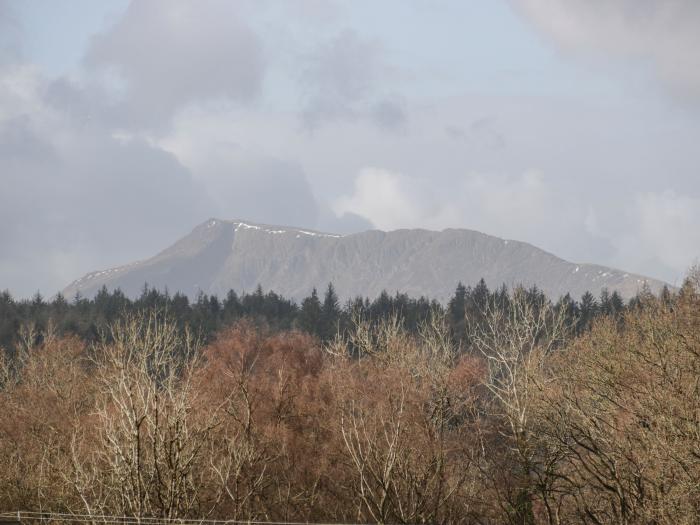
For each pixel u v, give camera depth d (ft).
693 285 288.71
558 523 258.98
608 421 246.88
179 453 229.25
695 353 227.81
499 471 283.79
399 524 269.85
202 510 269.23
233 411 313.32
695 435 210.38
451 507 286.46
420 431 301.84
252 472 283.18
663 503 210.38
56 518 245.04
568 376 265.34
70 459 268.00
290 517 300.81
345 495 312.09
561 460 270.46
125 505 228.02
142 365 254.27
